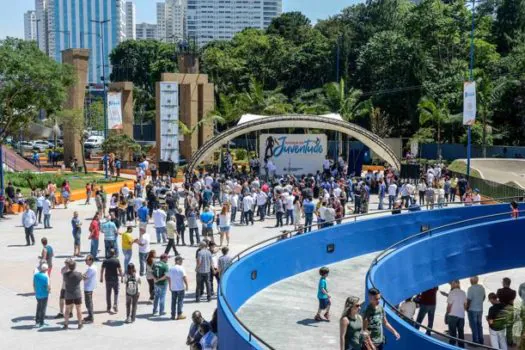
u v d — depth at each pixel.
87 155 70.75
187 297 20.22
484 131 63.38
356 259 25.31
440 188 39.97
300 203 32.69
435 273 22.55
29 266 24.08
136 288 17.50
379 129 69.00
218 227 30.98
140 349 15.57
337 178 46.00
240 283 18.66
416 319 20.33
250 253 20.50
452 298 17.36
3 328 17.08
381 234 26.77
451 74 70.81
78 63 57.47
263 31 108.00
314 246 23.80
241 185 37.00
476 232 23.75
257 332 16.36
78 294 17.11
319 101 69.00
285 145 49.00
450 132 69.06
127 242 21.61
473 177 43.53
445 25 74.88
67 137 60.31
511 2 78.94
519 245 24.31
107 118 56.44
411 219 27.83
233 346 12.77
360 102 72.19
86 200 40.56
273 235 30.53
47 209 31.91
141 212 27.52
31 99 40.72
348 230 25.38
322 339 15.95
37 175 48.09
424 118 63.53
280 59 89.25
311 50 88.38
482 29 78.62
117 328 17.14
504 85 65.69
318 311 17.56
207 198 33.47
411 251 21.45
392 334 13.86
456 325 17.41
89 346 15.75
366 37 85.12
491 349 12.14
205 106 61.16
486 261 23.88
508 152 62.59
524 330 12.97
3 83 39.19
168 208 28.48
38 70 39.22
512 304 16.11
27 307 19.00
